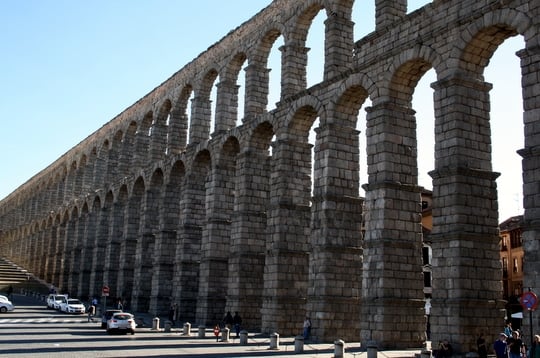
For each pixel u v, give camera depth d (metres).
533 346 23.73
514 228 74.00
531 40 29.88
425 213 80.38
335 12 45.19
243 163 52.62
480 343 28.89
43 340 39.88
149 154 72.81
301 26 50.09
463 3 34.16
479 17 32.91
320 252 41.66
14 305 78.69
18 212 136.50
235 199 53.00
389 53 38.41
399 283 36.47
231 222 54.34
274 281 46.28
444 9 35.31
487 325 31.61
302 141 48.56
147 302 69.31
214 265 55.97
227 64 58.91
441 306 32.03
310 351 35.62
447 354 29.91
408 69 37.91
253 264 51.47
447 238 32.25
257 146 53.19
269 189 53.12
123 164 81.69
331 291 41.03
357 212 42.97
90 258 88.69
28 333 44.81
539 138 28.19
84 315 68.12
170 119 68.38
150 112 76.31
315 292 41.59
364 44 41.06
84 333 46.47
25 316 63.44
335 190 42.28
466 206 32.31
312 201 43.16
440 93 34.12
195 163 62.41
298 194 47.81
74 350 34.56
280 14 51.78
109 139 88.44
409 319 36.34
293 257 46.91
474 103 33.75
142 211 71.75
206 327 54.47
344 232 42.25
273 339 37.66
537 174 28.02
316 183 43.16
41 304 82.50
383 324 35.44
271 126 52.12
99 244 84.06
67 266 97.50
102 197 86.06
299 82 49.34
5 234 145.12
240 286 50.62
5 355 31.42
